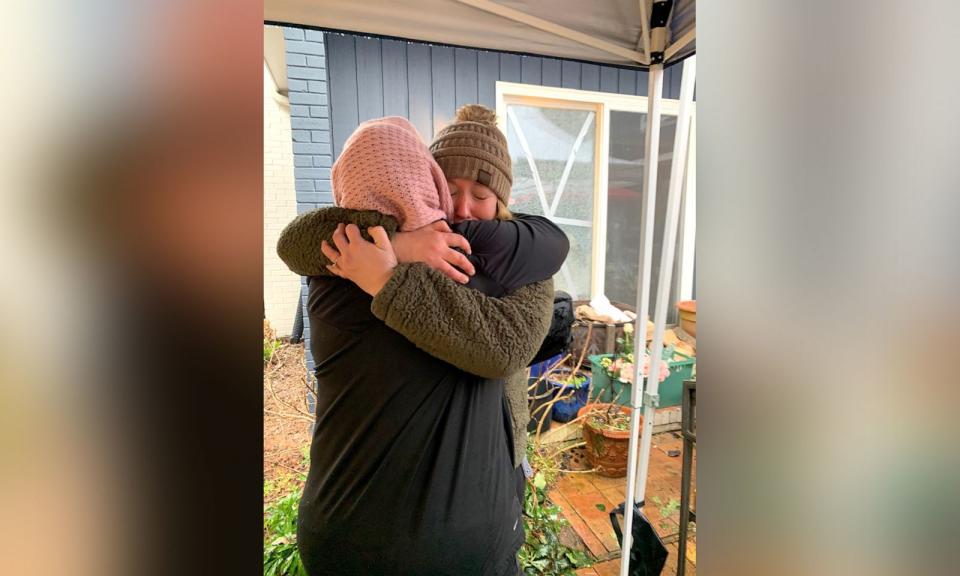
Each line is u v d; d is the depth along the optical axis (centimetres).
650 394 152
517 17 148
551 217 328
